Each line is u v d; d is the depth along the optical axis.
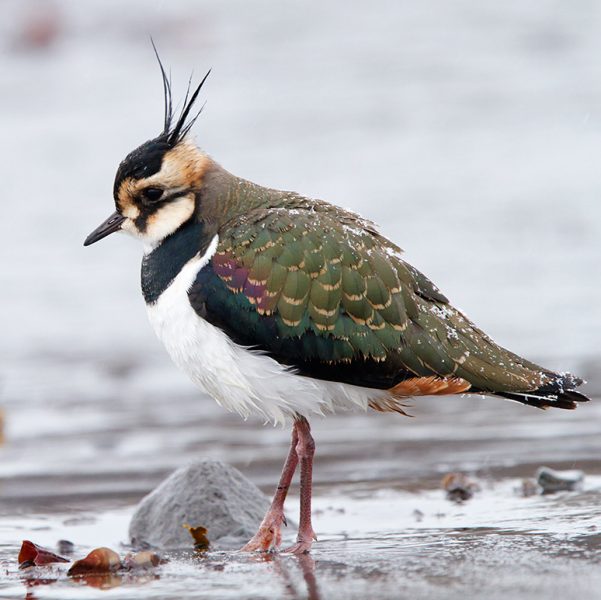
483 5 40.34
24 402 15.79
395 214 24.33
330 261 9.19
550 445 12.81
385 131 30.03
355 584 7.68
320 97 32.97
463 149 28.42
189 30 39.78
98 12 40.53
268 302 9.15
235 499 10.08
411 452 12.80
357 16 40.62
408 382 9.26
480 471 11.86
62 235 23.94
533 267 21.38
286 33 39.41
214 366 9.36
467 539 9.02
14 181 27.09
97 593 7.80
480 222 23.59
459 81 33.91
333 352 9.15
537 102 31.83
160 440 13.77
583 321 18.64
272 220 9.38
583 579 7.46
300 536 9.34
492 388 9.35
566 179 25.80
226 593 7.61
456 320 9.56
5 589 8.06
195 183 9.70
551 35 37.28
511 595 7.15
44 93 35.47
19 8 40.03
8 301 20.58
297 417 9.52
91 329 19.56
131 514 10.84
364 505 10.70
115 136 30.73
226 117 31.66
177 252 9.56
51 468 12.60
